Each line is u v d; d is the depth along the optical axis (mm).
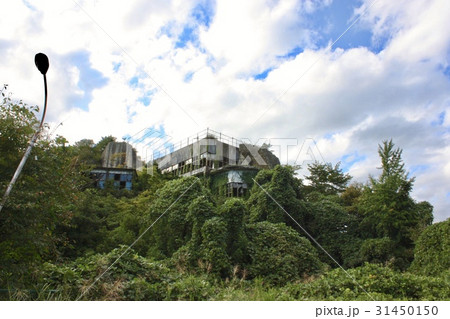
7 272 6469
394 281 9820
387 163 24281
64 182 7441
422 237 16891
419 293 9414
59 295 7020
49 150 7383
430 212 22688
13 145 6801
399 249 21000
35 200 6637
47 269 7898
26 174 6820
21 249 6695
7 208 6297
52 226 7422
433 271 15312
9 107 7023
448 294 9133
